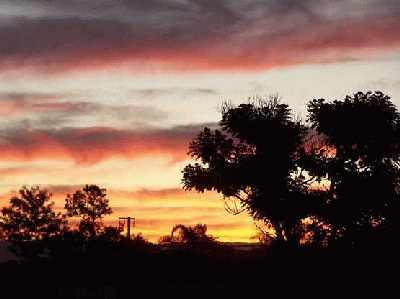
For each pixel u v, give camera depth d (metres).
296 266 50.75
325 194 57.88
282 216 57.88
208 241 71.50
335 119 60.19
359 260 46.03
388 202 53.31
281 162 62.03
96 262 60.41
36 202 100.38
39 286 58.34
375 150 60.09
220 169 65.00
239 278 55.19
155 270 59.09
